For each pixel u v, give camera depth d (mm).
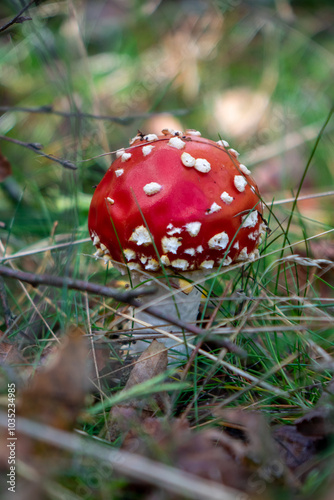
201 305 406
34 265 445
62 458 288
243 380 350
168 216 334
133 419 317
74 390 296
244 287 377
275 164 568
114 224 343
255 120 630
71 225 423
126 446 305
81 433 308
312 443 305
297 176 560
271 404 337
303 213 503
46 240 443
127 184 342
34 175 510
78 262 408
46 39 537
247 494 284
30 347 363
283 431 310
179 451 291
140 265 345
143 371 340
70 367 297
